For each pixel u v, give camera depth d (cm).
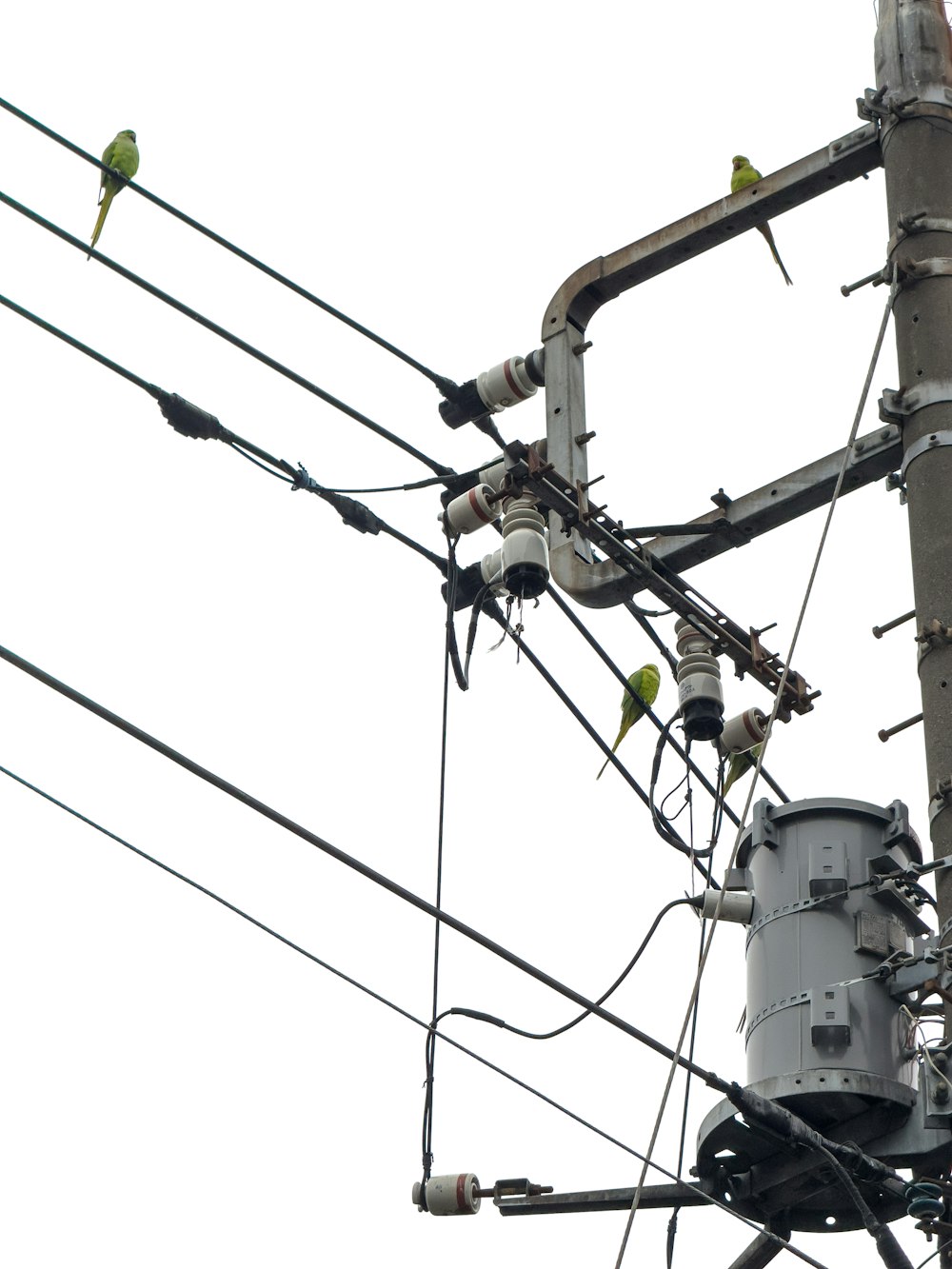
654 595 1925
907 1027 1661
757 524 1884
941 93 1869
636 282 2041
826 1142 1609
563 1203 1706
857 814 1753
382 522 2042
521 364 2041
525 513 1925
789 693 1972
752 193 1956
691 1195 1684
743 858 1806
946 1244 1555
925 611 1680
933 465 1725
